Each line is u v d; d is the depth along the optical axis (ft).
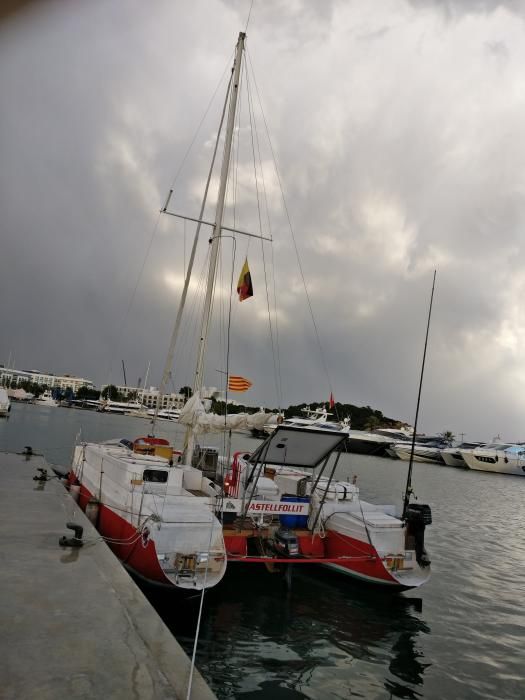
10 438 117.39
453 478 155.02
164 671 11.70
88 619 14.03
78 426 179.93
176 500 31.01
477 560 47.60
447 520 71.15
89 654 12.05
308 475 41.37
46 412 283.18
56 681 10.68
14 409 274.57
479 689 22.24
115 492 33.27
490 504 94.63
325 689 21.12
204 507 30.71
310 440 33.71
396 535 33.14
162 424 207.10
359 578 32.89
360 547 32.83
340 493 38.68
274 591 31.99
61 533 22.76
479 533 62.75
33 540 21.36
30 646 12.13
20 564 18.15
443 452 219.20
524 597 36.65
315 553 34.96
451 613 31.68
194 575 26.71
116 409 422.82
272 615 28.30
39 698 9.95
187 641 24.25
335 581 34.60
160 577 26.09
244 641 24.81
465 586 38.22
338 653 24.53
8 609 14.17
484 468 201.36
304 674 22.18
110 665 11.64
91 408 450.71
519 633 29.32
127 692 10.55
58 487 33.71
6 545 20.31
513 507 92.58
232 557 29.96
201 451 45.70
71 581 16.88
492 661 25.21
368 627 27.91
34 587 16.03
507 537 61.57
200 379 43.55
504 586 39.14
